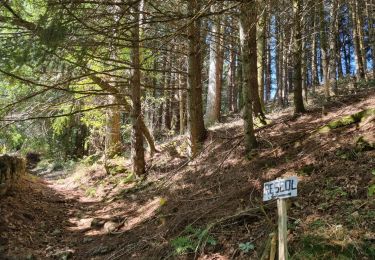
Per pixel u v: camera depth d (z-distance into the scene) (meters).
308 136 7.59
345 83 16.50
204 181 8.22
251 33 10.14
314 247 4.29
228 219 5.72
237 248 5.02
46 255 6.72
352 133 6.82
